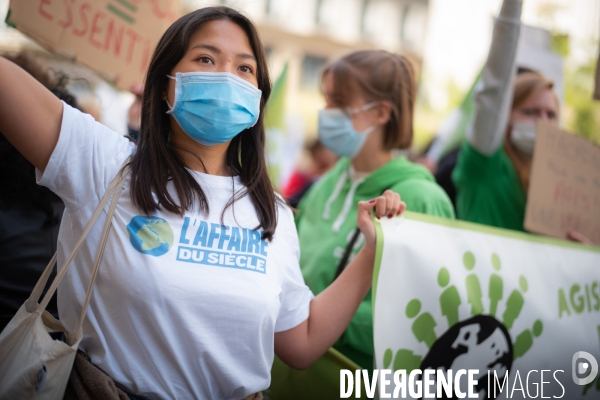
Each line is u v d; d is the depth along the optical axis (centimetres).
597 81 297
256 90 155
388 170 242
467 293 201
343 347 218
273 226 154
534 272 222
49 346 129
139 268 133
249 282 142
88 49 216
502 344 209
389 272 184
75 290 137
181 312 134
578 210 268
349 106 246
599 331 239
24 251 176
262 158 161
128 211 138
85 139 137
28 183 178
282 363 226
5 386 131
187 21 151
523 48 297
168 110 155
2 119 130
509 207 291
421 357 188
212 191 150
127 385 135
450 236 203
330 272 233
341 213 246
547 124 260
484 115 265
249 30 157
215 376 142
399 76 245
